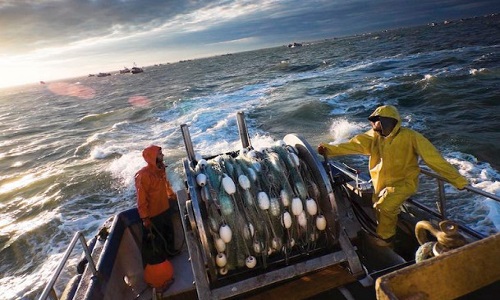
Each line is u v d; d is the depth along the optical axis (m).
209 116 29.89
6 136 39.44
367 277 4.05
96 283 4.40
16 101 116.19
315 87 39.62
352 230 5.21
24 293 10.09
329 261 4.11
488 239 1.93
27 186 19.14
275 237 4.03
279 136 22.53
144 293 4.89
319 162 4.16
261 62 117.12
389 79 38.06
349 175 5.55
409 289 1.82
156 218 5.16
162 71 189.50
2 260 12.27
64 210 15.13
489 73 33.38
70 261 11.20
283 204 4.00
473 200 11.45
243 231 3.91
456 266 1.88
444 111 23.95
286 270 4.04
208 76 88.75
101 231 5.77
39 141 33.84
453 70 38.75
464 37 87.69
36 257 12.02
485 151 15.98
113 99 68.38
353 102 29.48
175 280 4.90
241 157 4.43
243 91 45.75
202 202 4.05
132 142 25.48
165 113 36.81
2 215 15.82
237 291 3.88
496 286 1.99
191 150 5.12
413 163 4.42
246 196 3.96
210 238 4.00
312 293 4.00
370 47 107.50
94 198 16.08
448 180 4.07
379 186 4.70
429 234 4.45
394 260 4.57
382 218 4.60
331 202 4.03
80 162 22.33
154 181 5.12
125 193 16.19
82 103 71.62
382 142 4.53
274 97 36.66
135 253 5.62
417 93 29.42
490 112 22.42
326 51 123.38
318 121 25.22
